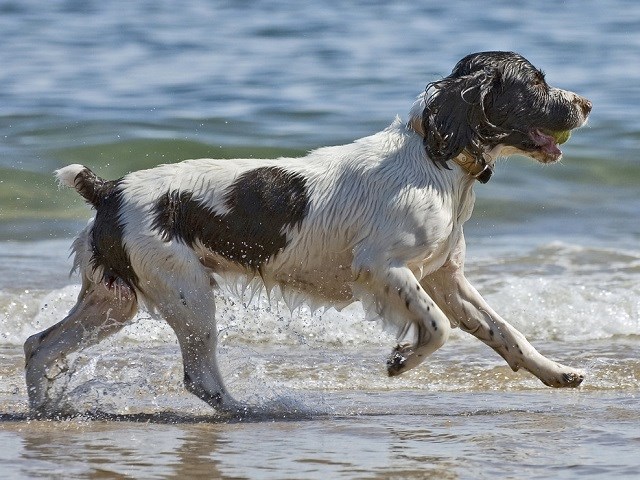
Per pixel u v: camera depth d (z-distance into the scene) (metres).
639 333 13.55
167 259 10.45
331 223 10.52
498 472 7.88
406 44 34.19
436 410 10.34
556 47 33.72
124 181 10.71
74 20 39.09
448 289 11.02
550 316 13.94
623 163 22.23
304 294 11.02
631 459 8.18
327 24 37.97
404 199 10.38
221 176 10.62
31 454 8.50
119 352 12.57
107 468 8.06
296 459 8.32
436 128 10.48
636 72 30.16
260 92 27.58
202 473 7.92
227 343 13.10
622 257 17.09
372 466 8.09
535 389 11.31
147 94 27.38
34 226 19.27
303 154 22.67
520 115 10.59
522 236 18.72
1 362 12.37
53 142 23.05
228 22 38.72
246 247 10.62
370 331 13.60
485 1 43.16
